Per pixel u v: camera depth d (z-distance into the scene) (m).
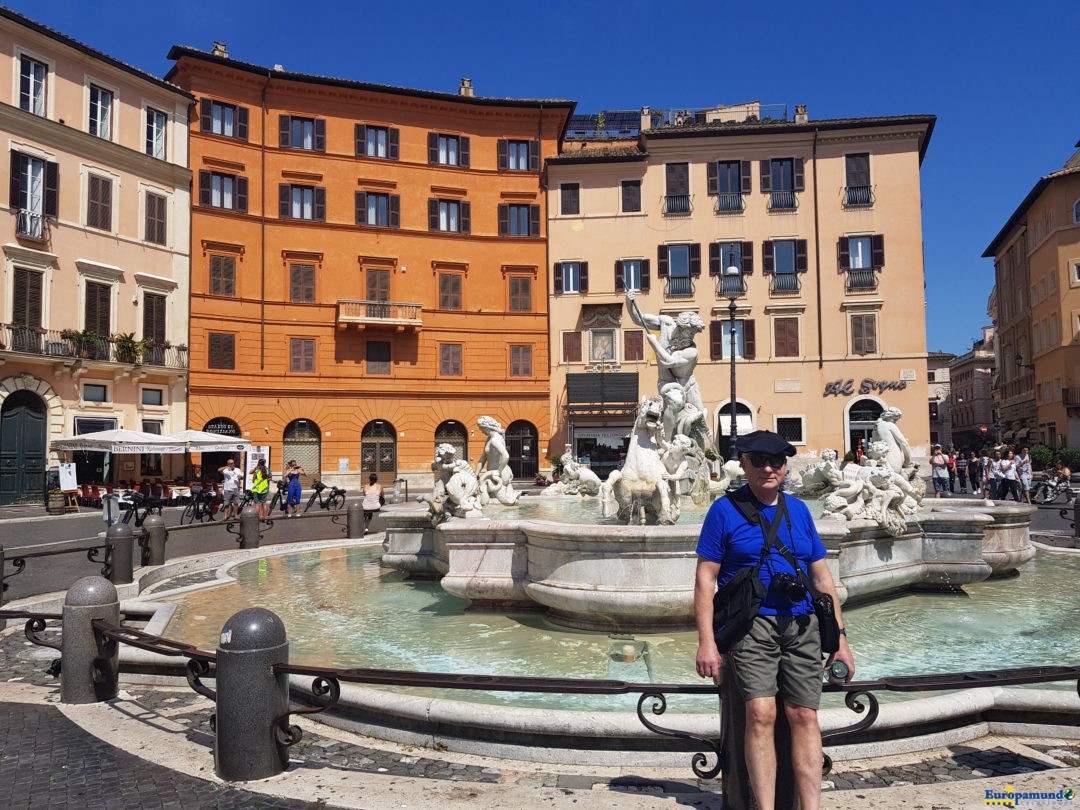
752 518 3.45
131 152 34.91
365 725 5.07
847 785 4.15
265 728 4.40
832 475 9.78
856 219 42.38
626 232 43.59
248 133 40.28
